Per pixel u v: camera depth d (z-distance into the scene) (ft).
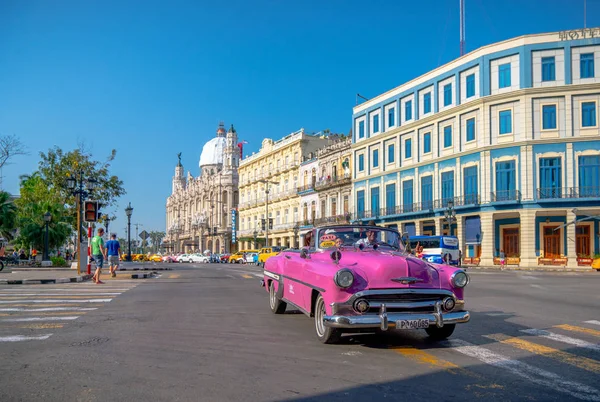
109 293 45.50
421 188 150.71
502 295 46.98
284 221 227.81
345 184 183.62
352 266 21.98
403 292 21.15
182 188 427.74
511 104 125.18
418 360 20.02
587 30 119.75
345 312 21.03
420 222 151.23
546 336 25.40
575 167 119.03
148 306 36.45
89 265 69.62
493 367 19.02
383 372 18.15
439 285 21.99
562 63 121.08
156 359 19.97
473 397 15.38
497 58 127.95
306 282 24.75
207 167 361.30
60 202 130.11
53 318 30.14
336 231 28.02
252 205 259.19
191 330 26.50
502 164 126.00
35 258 135.95
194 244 339.98
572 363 19.69
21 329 26.43
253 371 18.19
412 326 20.88
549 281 69.46
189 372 18.01
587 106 119.85
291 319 30.55
